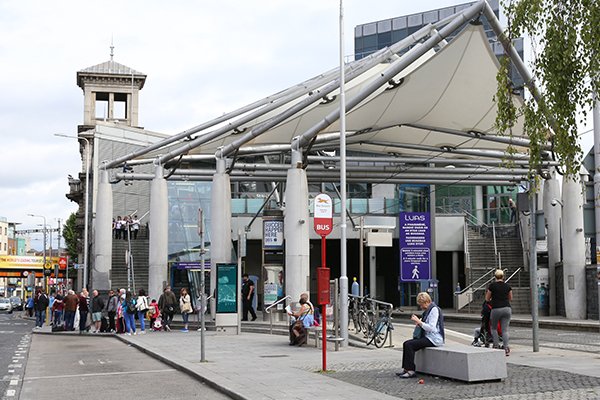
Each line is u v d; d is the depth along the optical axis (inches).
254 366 575.8
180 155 1342.3
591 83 408.8
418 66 1022.4
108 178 1469.0
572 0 410.9
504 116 459.8
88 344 964.6
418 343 485.4
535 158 435.5
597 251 641.0
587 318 1198.9
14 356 784.3
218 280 1021.8
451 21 940.6
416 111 1199.6
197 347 784.3
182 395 454.6
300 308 813.2
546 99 417.7
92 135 2277.3
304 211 1079.6
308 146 1098.7
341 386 448.5
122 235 1790.1
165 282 1227.2
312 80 1192.8
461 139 1387.8
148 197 2068.2
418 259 1453.0
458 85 1111.0
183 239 1804.9
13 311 3080.7
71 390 489.1
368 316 762.2
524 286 1496.1
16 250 6550.2
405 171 1509.6
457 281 1854.1
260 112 1143.0
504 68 461.4
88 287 2031.3
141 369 620.1
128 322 1096.2
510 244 1685.5
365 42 3233.3
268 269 1166.3
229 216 1264.8
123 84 3179.1
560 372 491.8
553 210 1432.1
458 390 419.5
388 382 462.9
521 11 426.6
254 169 1432.1
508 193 1919.3
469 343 719.7
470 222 1867.6
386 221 1849.2
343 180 754.2
